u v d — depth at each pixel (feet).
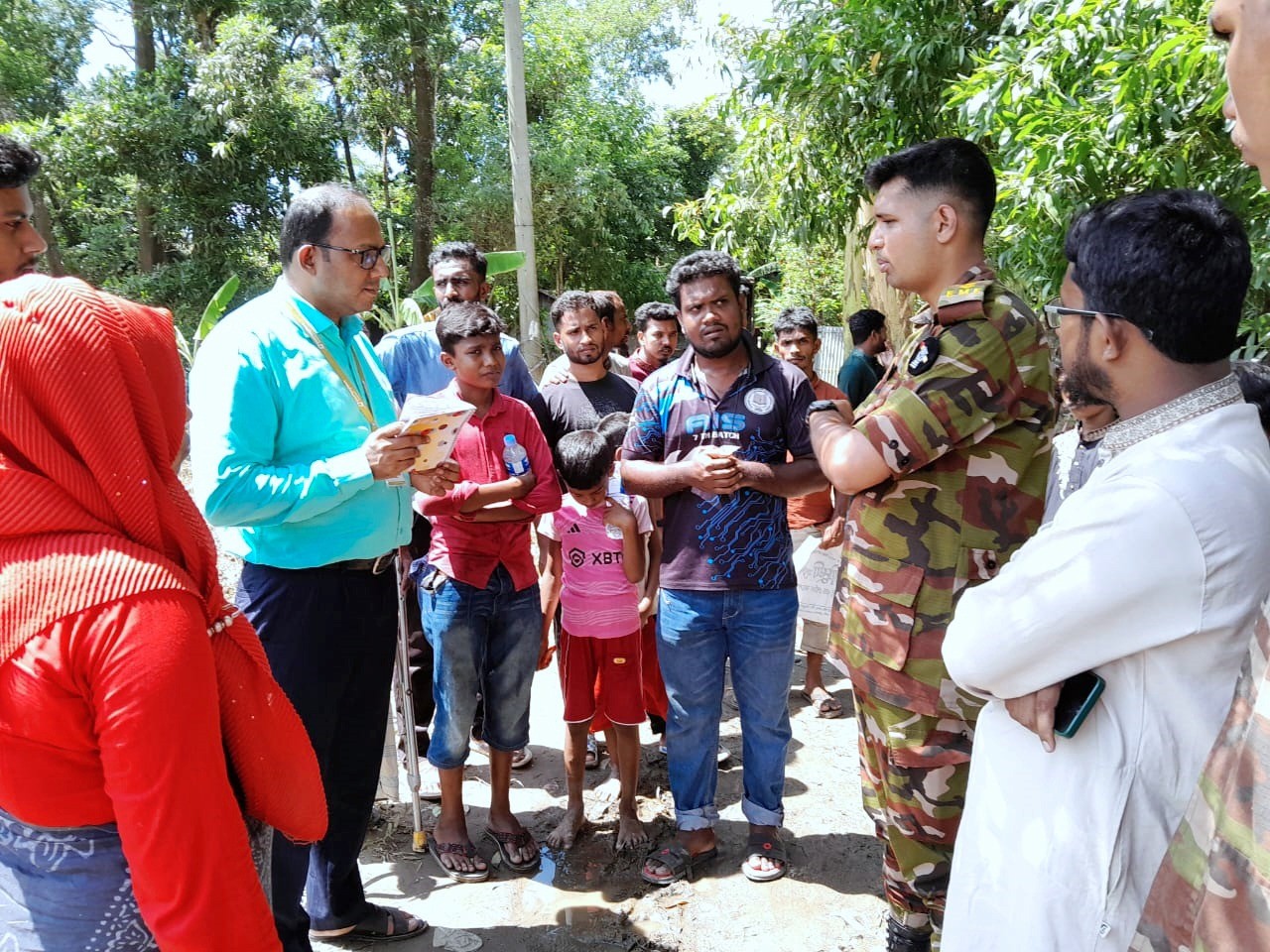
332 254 7.95
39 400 4.23
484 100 55.06
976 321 6.73
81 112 44.62
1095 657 4.66
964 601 5.28
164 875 4.29
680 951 8.98
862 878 10.11
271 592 7.89
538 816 11.53
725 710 14.44
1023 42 11.89
